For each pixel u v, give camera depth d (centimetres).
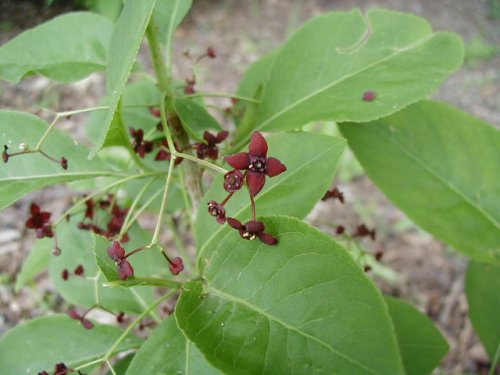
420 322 14
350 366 8
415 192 13
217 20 50
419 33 12
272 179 11
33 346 13
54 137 12
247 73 15
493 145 13
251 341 8
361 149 13
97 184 17
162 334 10
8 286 28
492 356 16
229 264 9
